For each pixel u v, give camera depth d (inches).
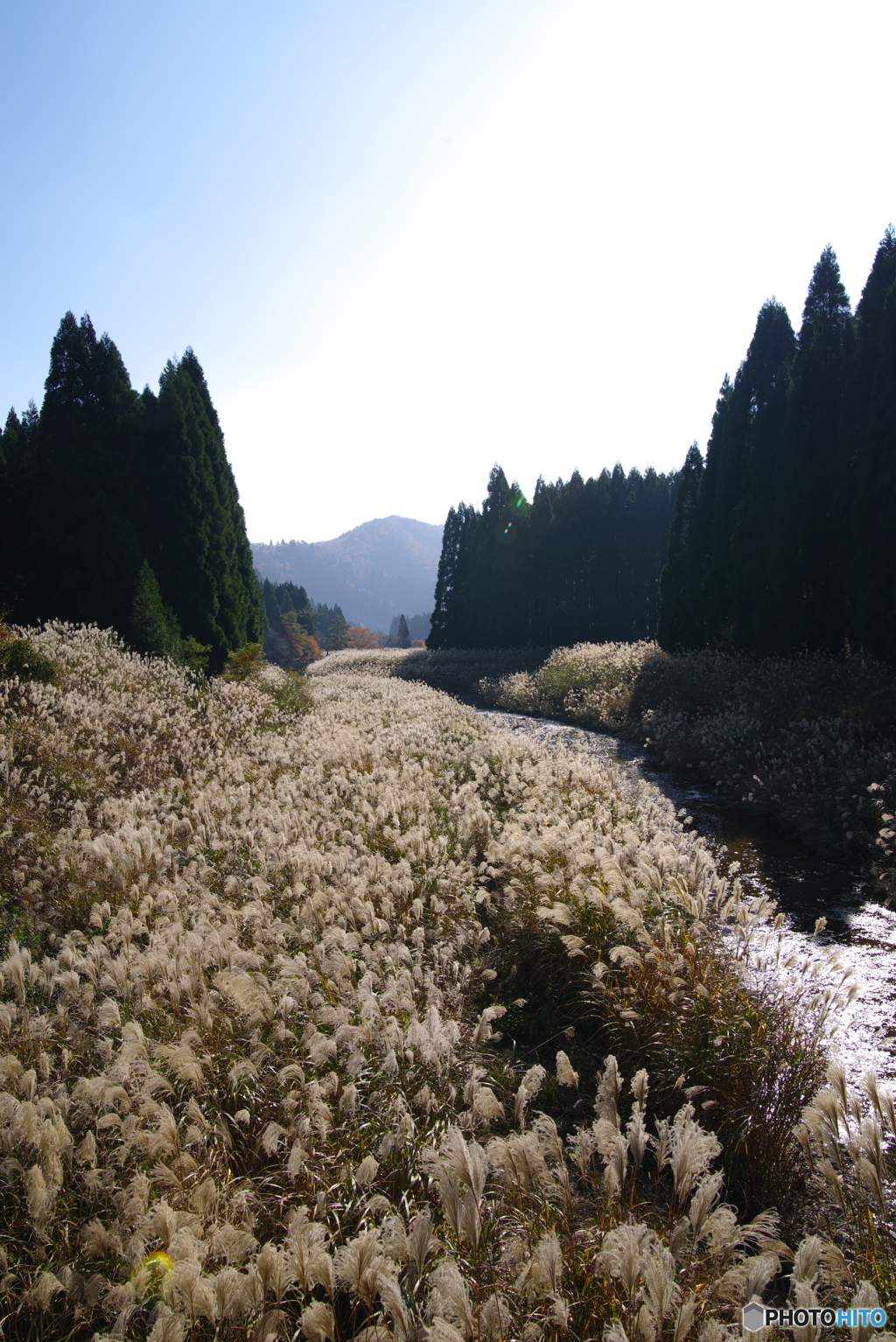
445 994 177.0
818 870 304.5
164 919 201.2
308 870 221.8
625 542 1301.7
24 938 206.1
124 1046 126.3
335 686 909.8
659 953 168.2
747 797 397.4
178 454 770.2
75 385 726.5
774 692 523.2
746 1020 149.9
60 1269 95.7
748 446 722.2
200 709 503.8
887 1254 99.3
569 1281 96.4
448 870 232.1
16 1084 123.0
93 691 466.0
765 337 713.6
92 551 688.4
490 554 1503.4
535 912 204.7
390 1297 80.4
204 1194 103.7
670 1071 149.9
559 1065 118.3
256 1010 144.8
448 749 438.3
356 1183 110.5
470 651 1440.7
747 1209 129.2
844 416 573.6
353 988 163.9
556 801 308.5
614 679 775.1
